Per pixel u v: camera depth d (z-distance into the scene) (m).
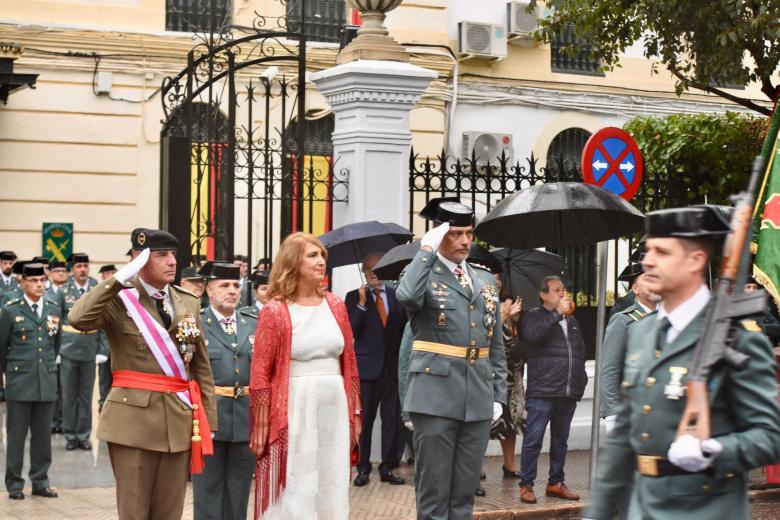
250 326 8.28
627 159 9.75
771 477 10.38
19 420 9.89
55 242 17.42
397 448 10.47
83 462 11.62
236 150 11.71
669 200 12.65
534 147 19.64
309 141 18.09
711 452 4.01
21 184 17.30
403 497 9.90
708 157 12.88
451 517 7.56
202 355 7.30
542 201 8.91
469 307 7.55
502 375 7.86
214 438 7.97
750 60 20.08
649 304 7.53
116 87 17.66
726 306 4.08
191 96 10.60
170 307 7.19
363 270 10.50
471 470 7.55
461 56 19.05
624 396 4.48
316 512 7.14
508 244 9.64
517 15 19.22
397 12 18.81
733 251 4.09
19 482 9.95
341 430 7.24
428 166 11.16
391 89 10.89
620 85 20.19
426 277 7.40
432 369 7.44
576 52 13.89
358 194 10.82
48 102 17.36
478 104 19.28
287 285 7.22
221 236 10.71
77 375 12.38
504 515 9.32
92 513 9.34
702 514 4.16
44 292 10.45
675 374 4.26
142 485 6.98
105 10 17.58
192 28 18.06
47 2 17.31
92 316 6.78
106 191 17.66
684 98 20.58
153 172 17.84
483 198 17.97
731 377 4.09
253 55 17.80
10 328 9.96
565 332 9.88
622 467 4.52
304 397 7.13
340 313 7.35
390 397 10.41
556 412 9.88
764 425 4.05
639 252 9.31
